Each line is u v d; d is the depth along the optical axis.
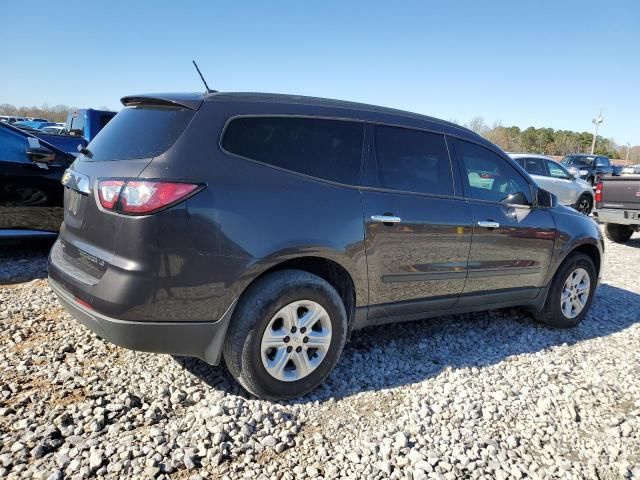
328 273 3.37
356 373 3.55
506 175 4.34
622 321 5.21
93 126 12.70
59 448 2.47
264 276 2.96
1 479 2.22
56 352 3.45
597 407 3.34
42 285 4.91
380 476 2.49
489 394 3.39
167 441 2.57
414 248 3.55
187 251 2.65
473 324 4.76
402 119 3.74
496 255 4.10
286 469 2.49
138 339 2.68
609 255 9.07
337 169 3.26
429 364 3.79
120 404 2.85
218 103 2.94
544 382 3.63
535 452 2.81
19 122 32.66
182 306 2.70
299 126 3.18
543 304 4.69
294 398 3.11
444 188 3.82
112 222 2.68
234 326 2.86
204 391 3.10
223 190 2.76
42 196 5.84
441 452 2.72
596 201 10.32
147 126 2.96
